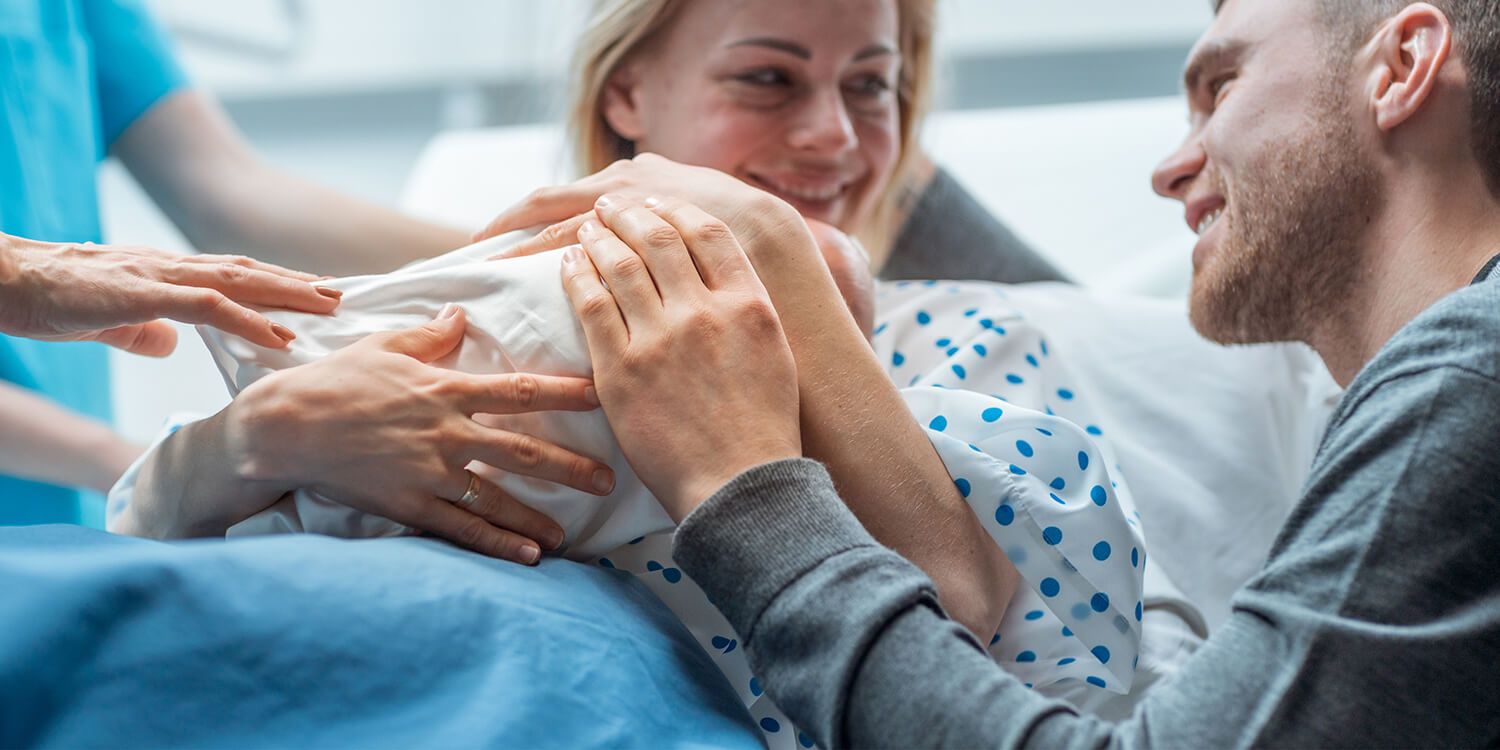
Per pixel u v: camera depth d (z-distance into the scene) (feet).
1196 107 3.61
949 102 8.18
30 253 2.74
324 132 10.84
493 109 10.61
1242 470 4.49
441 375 2.66
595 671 2.34
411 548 2.48
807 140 4.20
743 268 2.79
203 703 2.09
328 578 2.29
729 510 2.42
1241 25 3.29
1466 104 2.83
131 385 8.98
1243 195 3.22
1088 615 2.92
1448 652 2.14
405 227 5.20
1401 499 2.22
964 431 3.06
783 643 2.31
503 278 2.87
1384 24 2.98
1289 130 3.11
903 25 5.07
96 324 2.73
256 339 2.81
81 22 5.15
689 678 2.57
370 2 10.34
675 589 3.00
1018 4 9.86
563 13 6.42
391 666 2.21
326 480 2.64
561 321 2.77
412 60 10.42
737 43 4.22
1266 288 3.24
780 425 2.60
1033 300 5.09
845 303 3.21
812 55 4.22
